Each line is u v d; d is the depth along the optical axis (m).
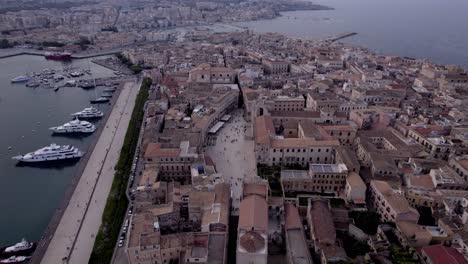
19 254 164.88
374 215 160.12
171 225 163.00
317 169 187.25
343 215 161.25
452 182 177.12
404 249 140.50
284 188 188.12
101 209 188.00
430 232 147.50
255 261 133.88
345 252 141.00
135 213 162.75
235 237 161.25
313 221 153.25
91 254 153.12
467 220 152.38
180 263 135.62
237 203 182.88
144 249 138.88
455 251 133.00
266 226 143.50
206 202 161.88
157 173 197.38
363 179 191.88
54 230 172.75
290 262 134.88
